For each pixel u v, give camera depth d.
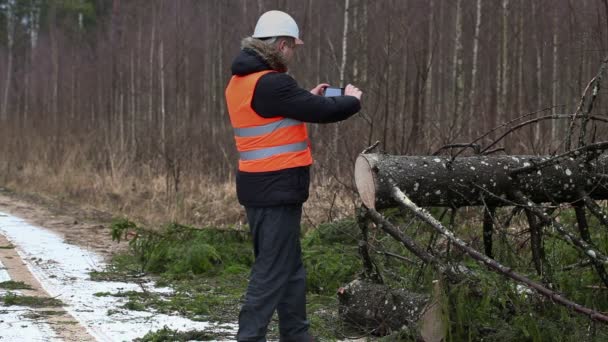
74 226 12.53
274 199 4.72
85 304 6.66
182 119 23.20
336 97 4.75
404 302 5.38
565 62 19.31
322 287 7.08
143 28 29.52
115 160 19.00
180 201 13.96
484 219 5.95
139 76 28.84
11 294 6.83
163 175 17.38
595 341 4.91
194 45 28.06
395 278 6.18
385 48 14.12
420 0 18.53
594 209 5.60
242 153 4.82
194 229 8.89
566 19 18.84
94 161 20.59
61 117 28.67
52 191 18.55
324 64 20.67
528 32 21.17
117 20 30.81
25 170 21.67
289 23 4.84
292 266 4.88
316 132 14.00
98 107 32.16
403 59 16.09
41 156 22.72
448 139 10.98
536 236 5.67
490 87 20.38
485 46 21.59
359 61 16.33
